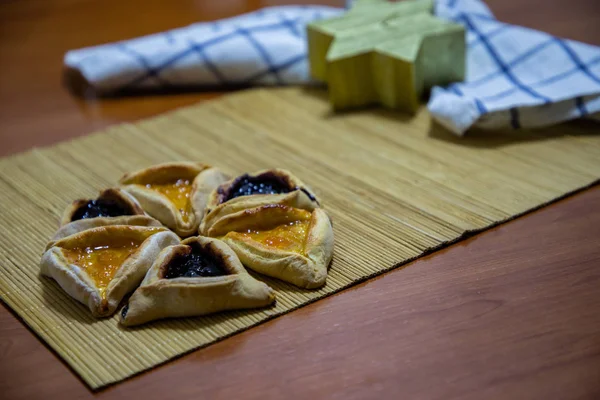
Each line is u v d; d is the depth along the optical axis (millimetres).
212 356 587
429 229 676
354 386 563
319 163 767
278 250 634
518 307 605
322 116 838
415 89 817
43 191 750
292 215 656
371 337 592
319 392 561
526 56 849
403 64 806
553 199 698
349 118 833
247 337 598
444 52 833
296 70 886
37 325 613
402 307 612
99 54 902
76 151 804
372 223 688
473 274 634
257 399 560
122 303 623
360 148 784
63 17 1066
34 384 579
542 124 781
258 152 787
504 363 570
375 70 833
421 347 583
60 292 637
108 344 596
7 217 719
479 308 606
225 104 867
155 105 880
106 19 1046
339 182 739
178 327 604
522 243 659
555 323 592
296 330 601
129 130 831
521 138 779
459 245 663
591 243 652
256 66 888
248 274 620
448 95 801
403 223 685
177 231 676
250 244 638
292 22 930
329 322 604
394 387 561
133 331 604
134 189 694
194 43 898
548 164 741
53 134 838
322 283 628
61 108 881
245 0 1074
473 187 720
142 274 625
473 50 871
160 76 894
